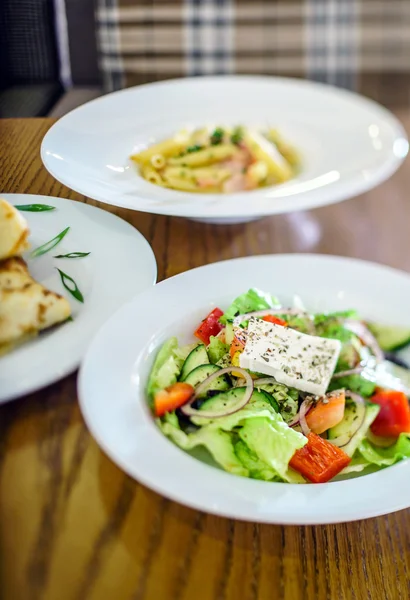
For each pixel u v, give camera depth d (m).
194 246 0.69
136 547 0.43
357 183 0.82
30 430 0.48
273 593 0.43
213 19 1.63
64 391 0.50
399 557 0.47
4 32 0.89
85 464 0.46
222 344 0.59
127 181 0.74
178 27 1.57
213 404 0.53
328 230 0.77
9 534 0.42
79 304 0.56
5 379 0.49
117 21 1.25
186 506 0.46
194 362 0.56
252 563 0.44
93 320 0.55
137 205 0.70
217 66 1.67
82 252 0.60
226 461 0.49
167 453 0.47
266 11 1.68
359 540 0.48
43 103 0.84
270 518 0.44
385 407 0.58
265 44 1.71
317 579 0.44
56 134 0.76
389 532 0.49
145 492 0.46
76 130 0.79
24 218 0.61
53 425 0.48
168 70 1.56
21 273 0.55
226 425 0.51
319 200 0.77
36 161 0.70
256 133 0.94
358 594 0.44
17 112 0.80
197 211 0.70
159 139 0.86
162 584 0.42
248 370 0.57
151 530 0.44
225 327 0.60
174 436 0.49
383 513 0.46
